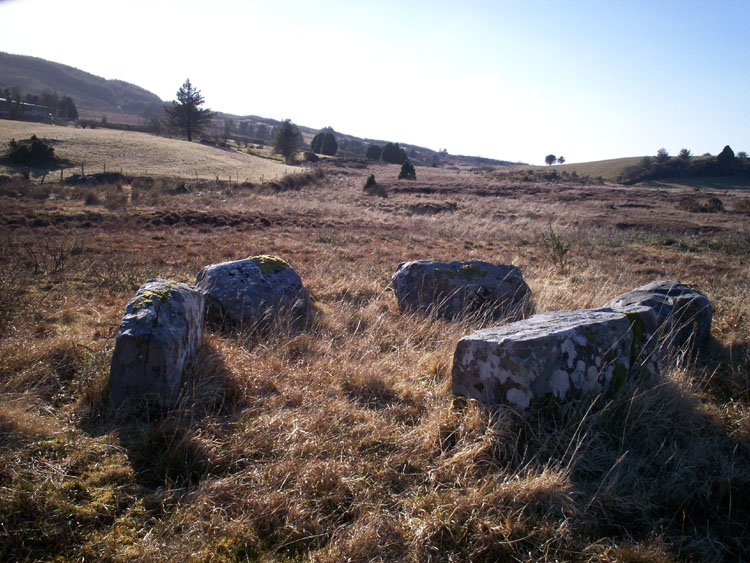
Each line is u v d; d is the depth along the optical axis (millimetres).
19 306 5289
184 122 71688
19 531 2109
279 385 3717
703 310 4793
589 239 16266
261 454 2865
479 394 3348
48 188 22328
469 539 2301
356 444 2979
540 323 3691
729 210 32531
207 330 4758
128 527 2256
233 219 16766
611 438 3074
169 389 3225
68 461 2588
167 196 23625
